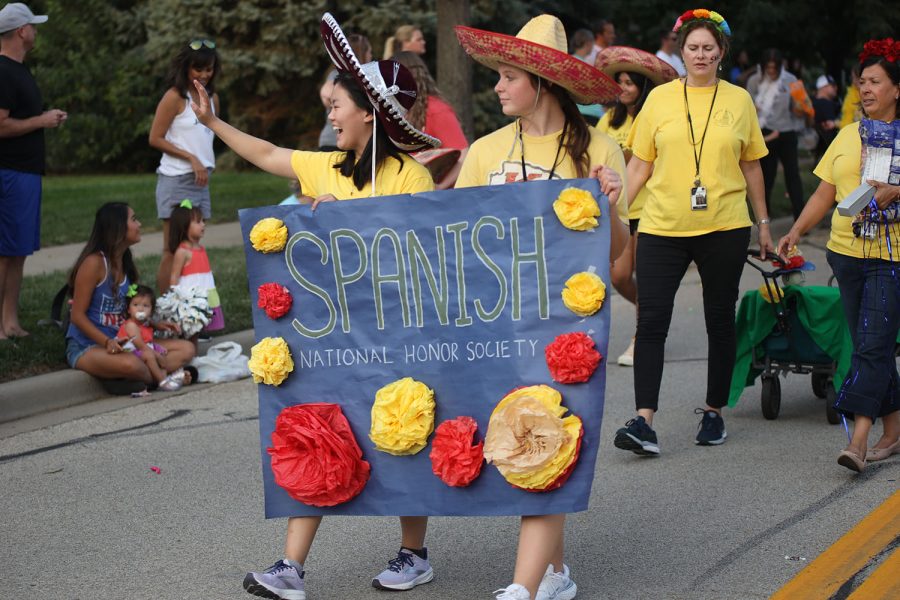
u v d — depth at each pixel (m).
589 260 4.59
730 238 7.22
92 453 7.59
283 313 4.96
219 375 9.59
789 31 27.33
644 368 7.24
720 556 5.57
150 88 31.53
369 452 4.87
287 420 4.86
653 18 29.30
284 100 29.31
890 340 6.73
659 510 6.28
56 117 9.93
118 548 5.88
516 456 4.44
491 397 4.70
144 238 16.81
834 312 7.76
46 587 5.37
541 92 5.02
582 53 15.08
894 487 6.52
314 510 4.91
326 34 5.09
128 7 33.16
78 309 9.01
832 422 7.98
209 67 10.86
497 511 4.62
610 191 4.61
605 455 7.39
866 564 5.39
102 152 31.64
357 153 5.23
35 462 7.41
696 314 11.91
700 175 7.18
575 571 5.45
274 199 20.91
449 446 4.61
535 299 4.65
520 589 4.47
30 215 9.90
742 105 7.26
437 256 4.77
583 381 4.53
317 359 4.95
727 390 7.52
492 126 27.25
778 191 21.62
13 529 6.19
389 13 25.69
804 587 5.16
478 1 25.02
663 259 7.27
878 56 6.77
